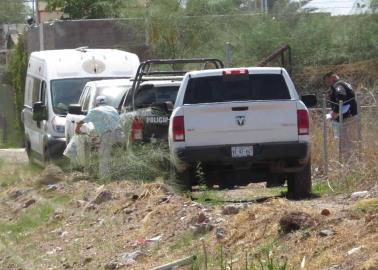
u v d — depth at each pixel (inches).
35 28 2477.9
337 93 1256.2
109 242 876.0
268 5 2546.8
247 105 1040.2
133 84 1257.4
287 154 1042.1
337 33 2016.5
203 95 1055.0
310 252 701.3
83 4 2807.6
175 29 2263.8
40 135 1592.0
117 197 1028.5
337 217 754.8
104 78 1601.9
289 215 749.9
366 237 694.5
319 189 1112.2
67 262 848.3
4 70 2591.0
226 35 2169.0
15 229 1022.4
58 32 2331.4
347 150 1175.0
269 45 2016.5
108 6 2746.1
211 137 1040.8
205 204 981.2
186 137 1040.2
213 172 1074.7
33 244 938.1
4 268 872.3
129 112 1202.0
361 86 1648.6
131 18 2317.9
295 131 1043.9
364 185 1043.9
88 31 2337.6
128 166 1154.0
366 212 759.1
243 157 1040.2
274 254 715.4
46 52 1665.8
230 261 725.9
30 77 1740.9
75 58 1619.1
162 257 794.2
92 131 1195.3
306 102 1200.8
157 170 1148.5
